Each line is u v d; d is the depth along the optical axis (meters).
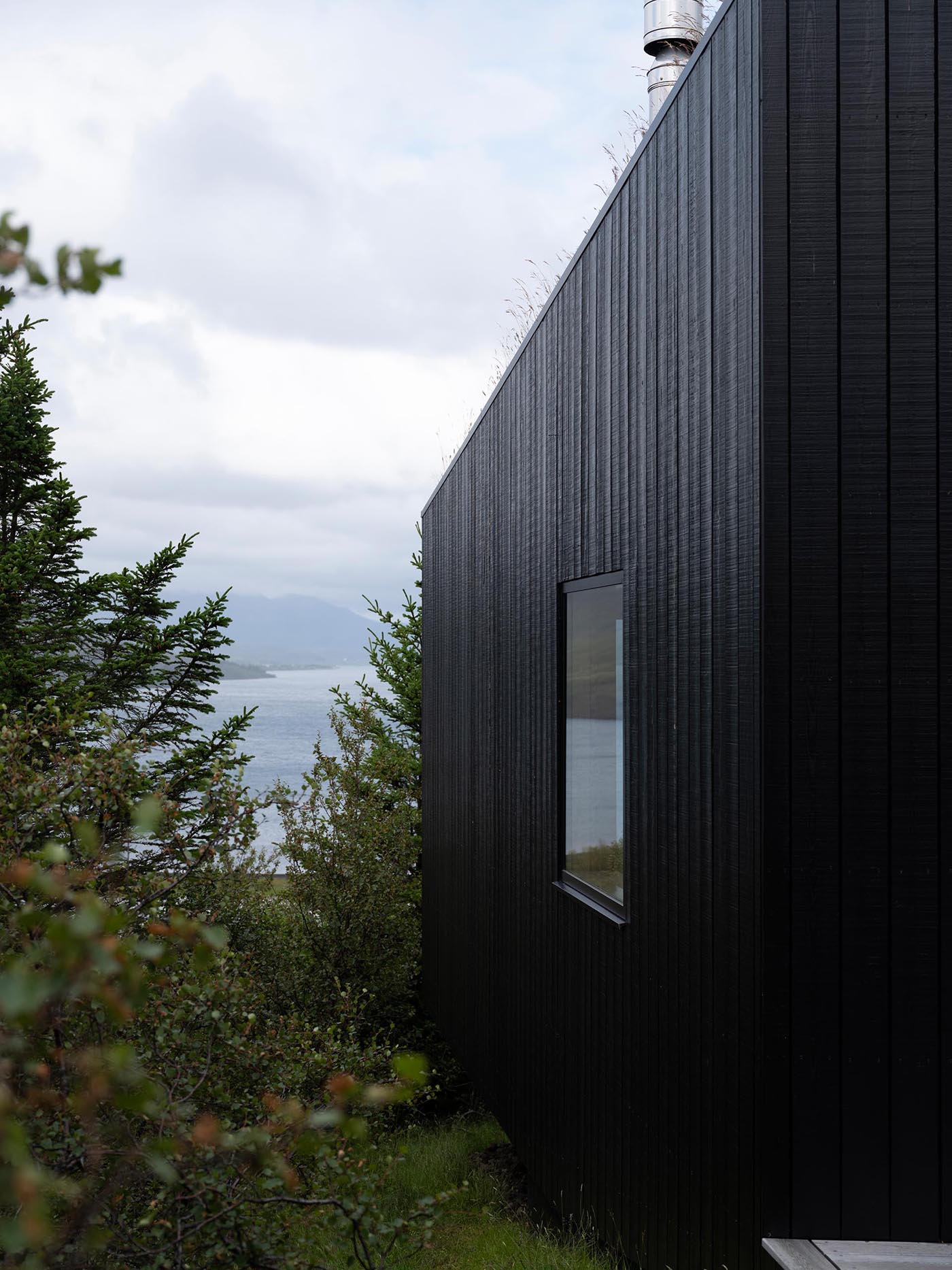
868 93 2.86
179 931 1.50
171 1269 2.21
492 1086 6.44
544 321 5.43
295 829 10.88
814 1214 2.78
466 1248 5.57
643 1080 3.85
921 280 2.84
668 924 3.62
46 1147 1.87
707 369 3.29
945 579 2.84
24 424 8.88
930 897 2.81
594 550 4.53
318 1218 2.55
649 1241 3.76
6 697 8.02
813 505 2.86
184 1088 2.47
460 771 7.75
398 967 10.66
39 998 0.95
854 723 2.84
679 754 3.53
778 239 2.86
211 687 8.84
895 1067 2.79
